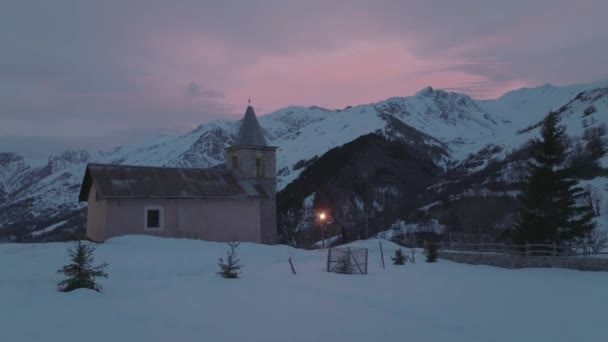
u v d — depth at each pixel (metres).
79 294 14.55
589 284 21.05
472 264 29.98
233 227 38.22
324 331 11.66
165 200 35.22
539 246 30.39
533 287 20.00
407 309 14.56
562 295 18.05
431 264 29.23
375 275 23.00
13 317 11.58
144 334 10.80
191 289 16.97
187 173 39.22
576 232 31.42
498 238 44.44
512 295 17.88
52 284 16.08
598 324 13.41
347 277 21.72
